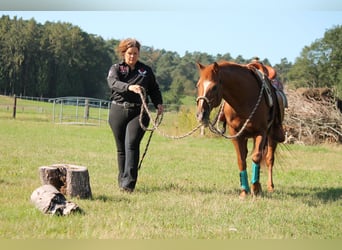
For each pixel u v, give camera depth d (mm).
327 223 7957
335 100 32562
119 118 9977
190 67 113875
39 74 87625
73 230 6742
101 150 18578
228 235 6918
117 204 8562
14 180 10555
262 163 10906
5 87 86375
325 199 10266
